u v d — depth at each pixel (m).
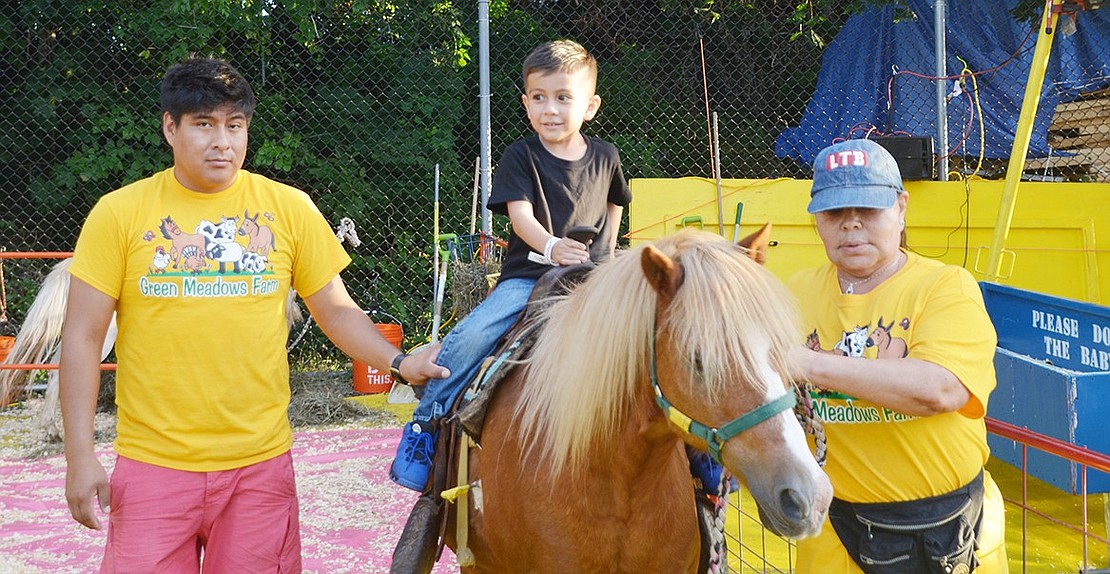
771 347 1.71
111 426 6.53
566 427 1.97
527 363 2.25
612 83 9.55
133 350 2.21
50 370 6.05
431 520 2.35
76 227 9.12
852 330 2.22
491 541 2.21
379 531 4.33
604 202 2.88
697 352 1.70
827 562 2.31
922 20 8.41
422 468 2.49
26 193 8.99
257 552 2.29
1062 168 8.62
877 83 8.44
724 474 2.01
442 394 2.44
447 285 8.95
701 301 1.71
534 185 2.76
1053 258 6.66
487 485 2.22
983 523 2.27
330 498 4.81
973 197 6.65
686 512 2.14
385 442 6.03
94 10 8.59
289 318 7.14
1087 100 8.33
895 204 2.17
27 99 8.80
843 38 8.70
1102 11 8.12
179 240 2.21
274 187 2.36
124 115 8.79
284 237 2.33
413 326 9.00
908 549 2.20
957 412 2.15
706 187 6.71
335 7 8.97
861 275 2.24
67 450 2.14
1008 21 8.23
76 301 2.18
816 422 1.94
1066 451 2.09
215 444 2.22
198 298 2.20
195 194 2.24
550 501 2.05
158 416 2.20
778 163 9.45
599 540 2.05
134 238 2.18
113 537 2.20
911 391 1.96
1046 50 5.30
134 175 8.82
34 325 6.12
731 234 6.69
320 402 7.07
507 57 9.63
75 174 8.82
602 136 9.59
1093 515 4.46
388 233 9.39
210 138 2.16
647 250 1.75
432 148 9.35
